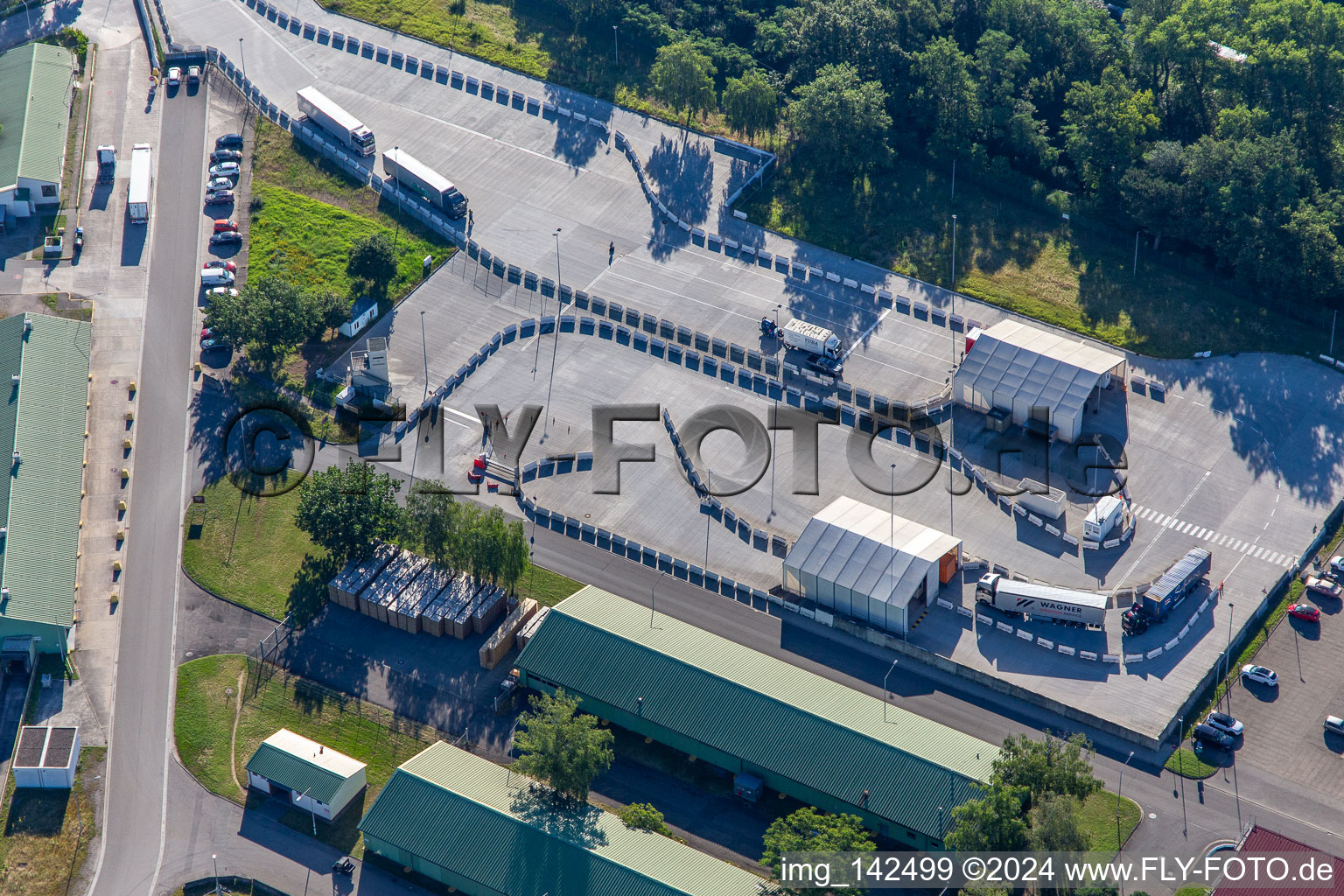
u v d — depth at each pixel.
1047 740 157.75
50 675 179.38
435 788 160.62
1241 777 167.12
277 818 165.00
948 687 176.88
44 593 182.50
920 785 159.12
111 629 185.00
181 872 160.00
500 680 179.00
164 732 174.12
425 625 183.88
